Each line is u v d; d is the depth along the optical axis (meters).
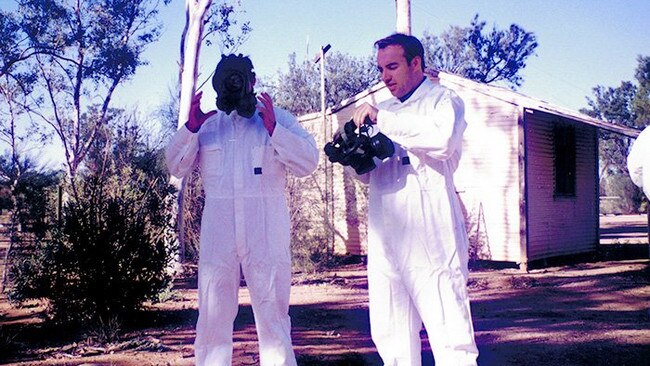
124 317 7.83
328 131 16.48
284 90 44.72
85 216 7.88
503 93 14.17
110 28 24.33
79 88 23.59
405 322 3.28
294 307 9.13
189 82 13.27
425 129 3.00
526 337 6.64
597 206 17.02
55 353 6.24
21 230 10.68
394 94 3.32
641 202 46.81
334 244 16.19
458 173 14.98
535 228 14.59
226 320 3.60
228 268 3.53
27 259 8.70
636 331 6.88
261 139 3.56
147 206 9.05
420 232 3.12
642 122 56.50
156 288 8.16
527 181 14.33
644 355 5.72
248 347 6.19
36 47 23.52
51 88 23.55
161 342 6.70
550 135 15.39
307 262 13.76
